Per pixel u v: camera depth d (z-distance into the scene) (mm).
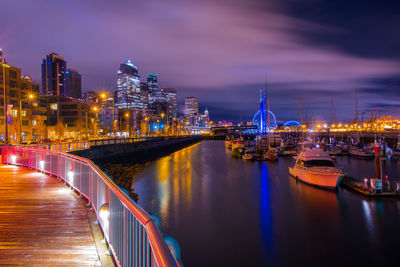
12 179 14250
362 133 124500
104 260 5176
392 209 25234
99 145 48781
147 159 72062
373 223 22219
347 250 17875
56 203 9375
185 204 27547
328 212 24844
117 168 47844
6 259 5234
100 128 122875
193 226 21625
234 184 37406
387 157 63625
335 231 20797
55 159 15070
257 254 17250
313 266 15984
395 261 16562
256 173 46531
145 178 42344
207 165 58531
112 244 5285
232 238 19516
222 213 24812
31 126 83688
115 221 5102
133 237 3922
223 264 16000
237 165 57906
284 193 31625
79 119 105500
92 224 7180
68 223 7344
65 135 98812
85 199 9953
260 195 31078
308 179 35156
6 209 8641
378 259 16734
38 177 14922
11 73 77125
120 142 63562
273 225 21906
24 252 5559
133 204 3803
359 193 30297
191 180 40594
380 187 28781
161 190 33812
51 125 105688
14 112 77250
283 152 73250
